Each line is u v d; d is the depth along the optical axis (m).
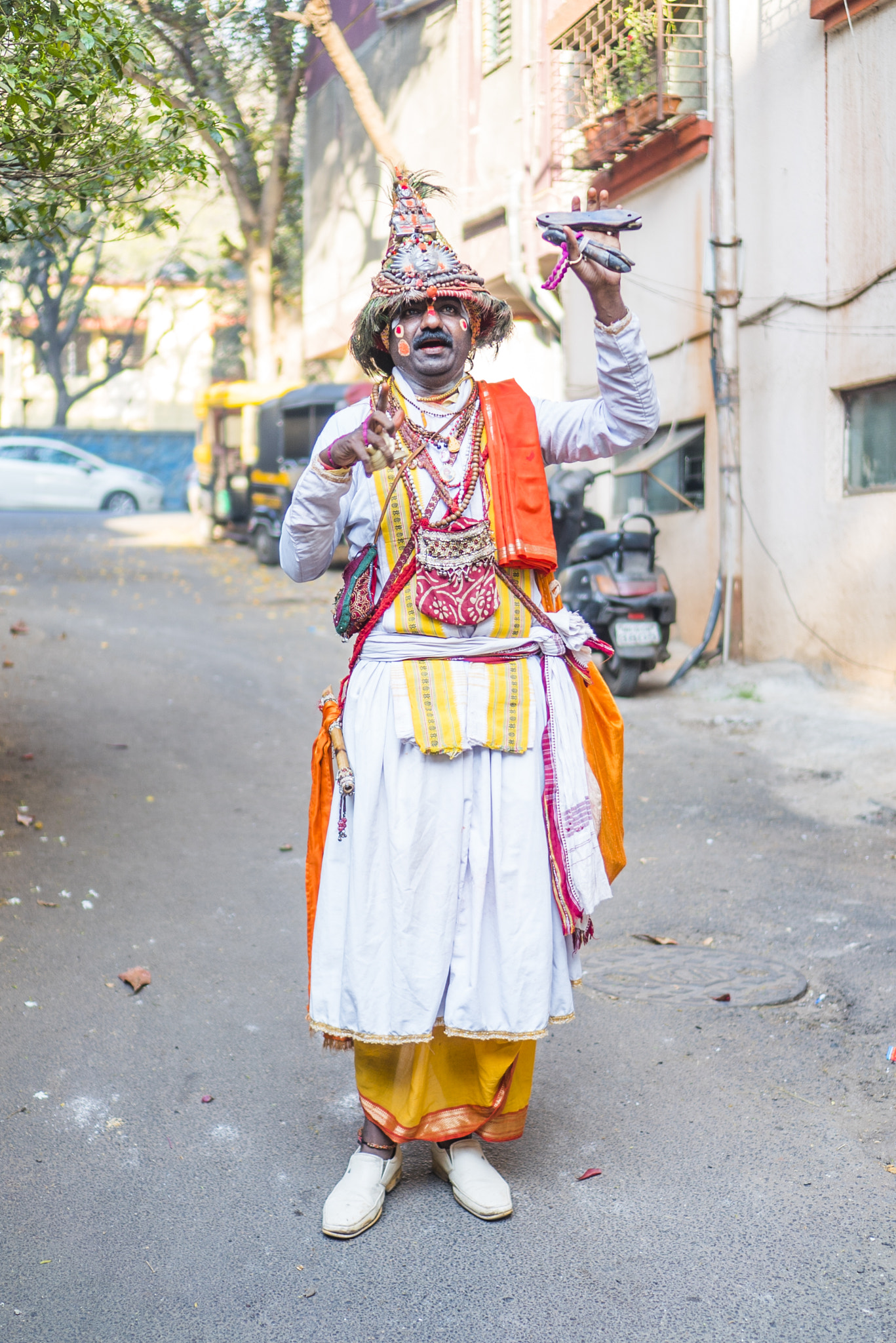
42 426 39.12
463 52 15.08
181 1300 2.48
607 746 2.84
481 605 2.64
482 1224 2.75
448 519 2.64
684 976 4.21
